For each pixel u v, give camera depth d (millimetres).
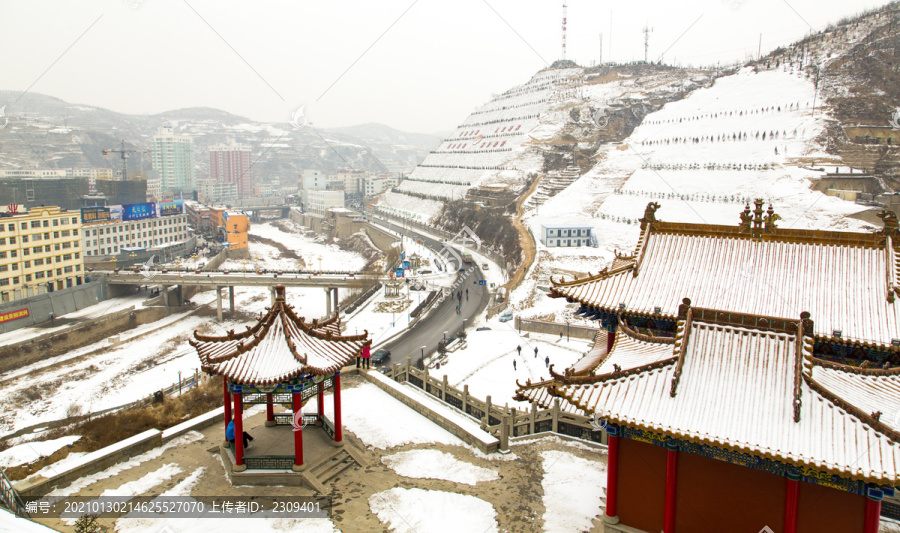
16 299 136750
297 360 37875
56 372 112750
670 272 38344
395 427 48094
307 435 44875
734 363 28703
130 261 184625
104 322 135875
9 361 114688
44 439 71125
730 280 36312
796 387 26203
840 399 25453
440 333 108938
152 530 33469
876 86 179500
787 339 28312
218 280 148750
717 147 183875
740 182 155000
